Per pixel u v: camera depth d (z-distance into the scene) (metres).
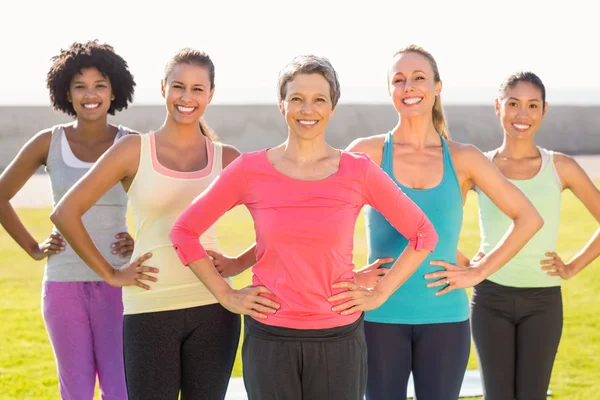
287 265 2.91
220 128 22.62
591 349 6.57
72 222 3.31
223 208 3.05
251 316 2.99
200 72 3.43
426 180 3.54
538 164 4.34
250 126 22.75
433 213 3.49
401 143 3.63
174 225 3.09
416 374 3.48
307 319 2.92
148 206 3.36
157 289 3.30
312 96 2.97
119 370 3.83
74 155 3.95
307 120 2.98
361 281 3.42
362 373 3.03
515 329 4.13
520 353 4.10
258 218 2.97
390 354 3.43
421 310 3.43
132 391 3.30
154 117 21.97
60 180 3.92
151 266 3.33
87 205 3.34
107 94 4.00
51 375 5.83
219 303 3.34
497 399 4.10
